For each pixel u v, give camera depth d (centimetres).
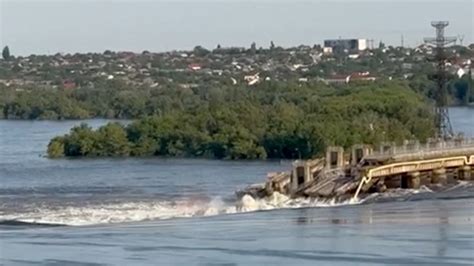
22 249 12450
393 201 16862
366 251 11988
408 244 12369
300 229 13788
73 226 14688
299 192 17762
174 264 11381
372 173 17775
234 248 12325
